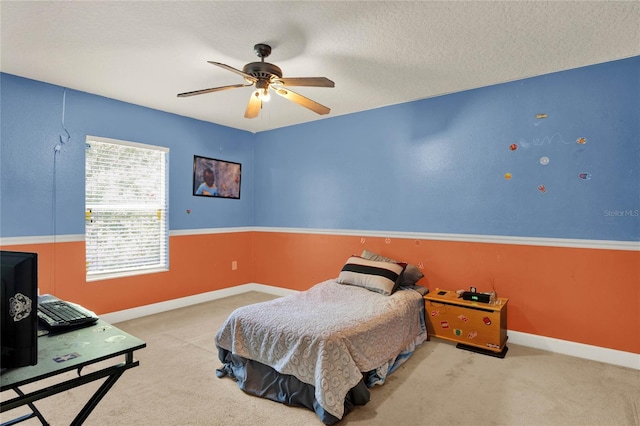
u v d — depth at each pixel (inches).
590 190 114.3
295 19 86.7
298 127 188.5
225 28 91.1
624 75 109.0
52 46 101.5
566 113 117.9
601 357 112.6
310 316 99.7
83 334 61.8
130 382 98.7
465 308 122.9
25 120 125.4
